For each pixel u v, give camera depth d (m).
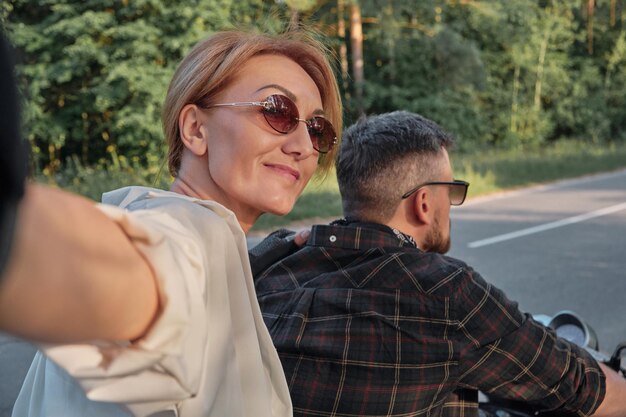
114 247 0.49
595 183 18.47
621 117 35.91
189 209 0.83
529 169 19.48
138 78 18.12
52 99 19.67
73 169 16.22
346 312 1.65
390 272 1.68
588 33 36.19
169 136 1.33
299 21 1.41
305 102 1.31
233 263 0.84
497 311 1.68
